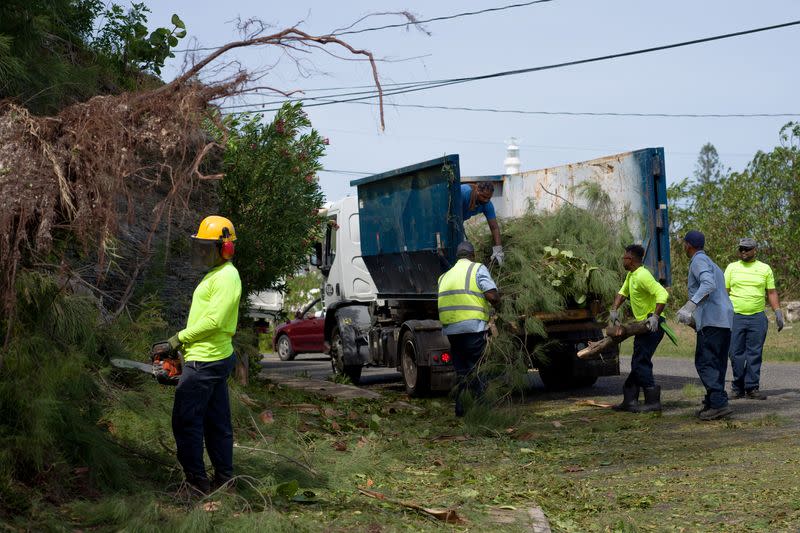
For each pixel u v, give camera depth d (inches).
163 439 238.5
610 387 476.1
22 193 189.2
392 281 497.7
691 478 231.5
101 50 346.0
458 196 405.7
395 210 471.5
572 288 410.6
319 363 783.1
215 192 354.0
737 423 323.6
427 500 213.0
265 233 447.8
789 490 208.8
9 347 200.1
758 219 936.9
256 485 206.8
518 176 483.2
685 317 331.0
